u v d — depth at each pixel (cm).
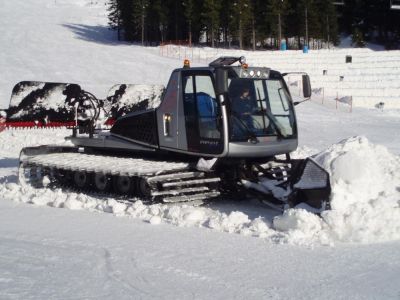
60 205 976
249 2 6303
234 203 1020
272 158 1032
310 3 6656
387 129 2603
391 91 4041
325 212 745
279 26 6419
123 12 7000
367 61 4847
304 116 3086
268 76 1005
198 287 552
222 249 689
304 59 4991
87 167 1030
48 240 732
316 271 604
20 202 1029
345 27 8094
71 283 557
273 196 927
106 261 635
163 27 6881
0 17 7681
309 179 819
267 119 989
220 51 5647
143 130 1068
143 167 977
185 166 984
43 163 1124
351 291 543
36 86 1956
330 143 2069
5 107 2984
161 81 3962
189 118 991
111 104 1545
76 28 7388
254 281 571
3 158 1686
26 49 5256
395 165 855
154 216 846
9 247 693
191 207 901
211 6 6209
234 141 943
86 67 4434
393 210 752
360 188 783
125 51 5381
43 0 9838
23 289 537
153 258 649
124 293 532
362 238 718
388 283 566
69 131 1905
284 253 672
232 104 953
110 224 827
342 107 3562
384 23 7644
